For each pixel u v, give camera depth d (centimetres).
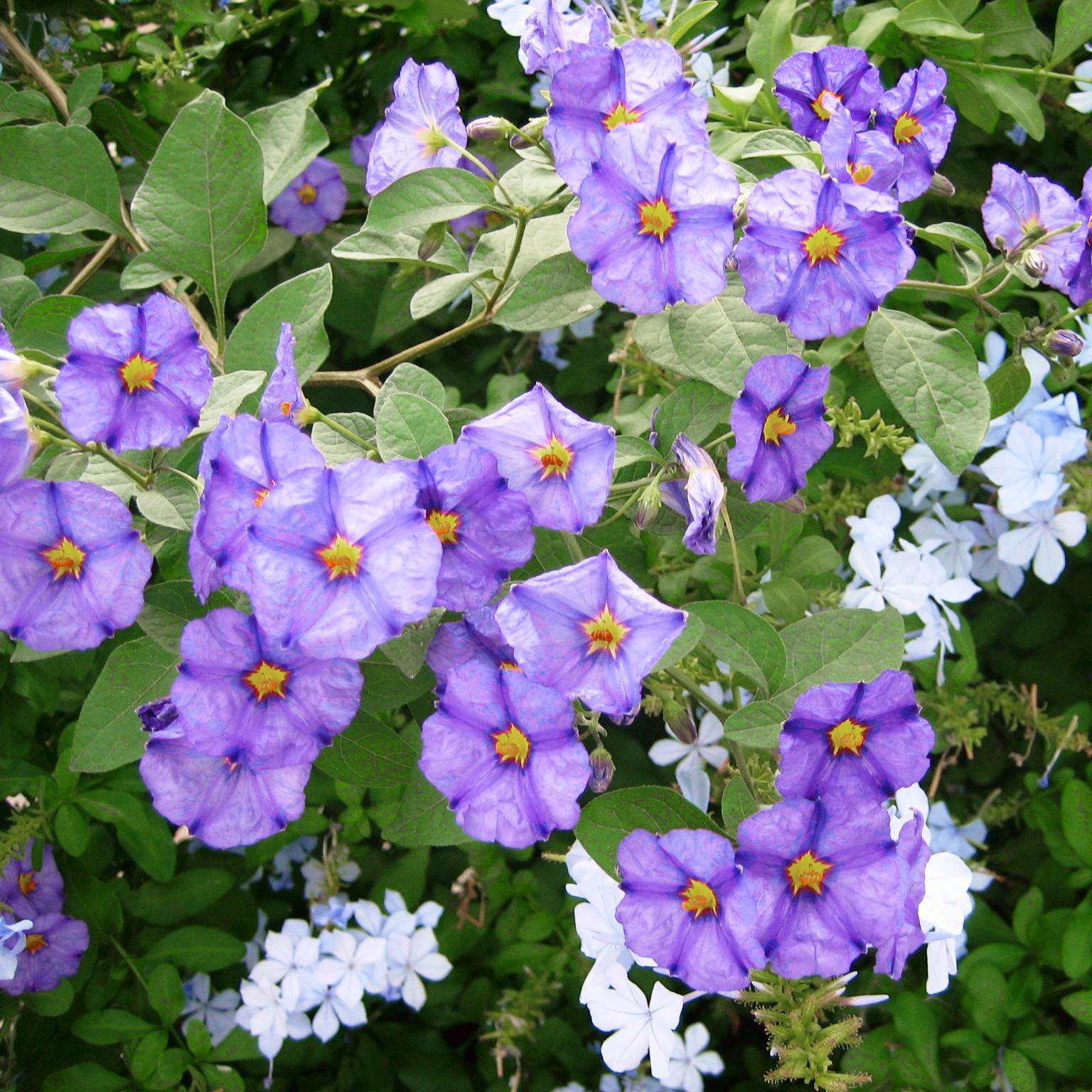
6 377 30
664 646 29
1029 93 44
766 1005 32
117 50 54
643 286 32
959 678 46
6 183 38
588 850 31
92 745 33
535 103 51
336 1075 54
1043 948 46
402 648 31
